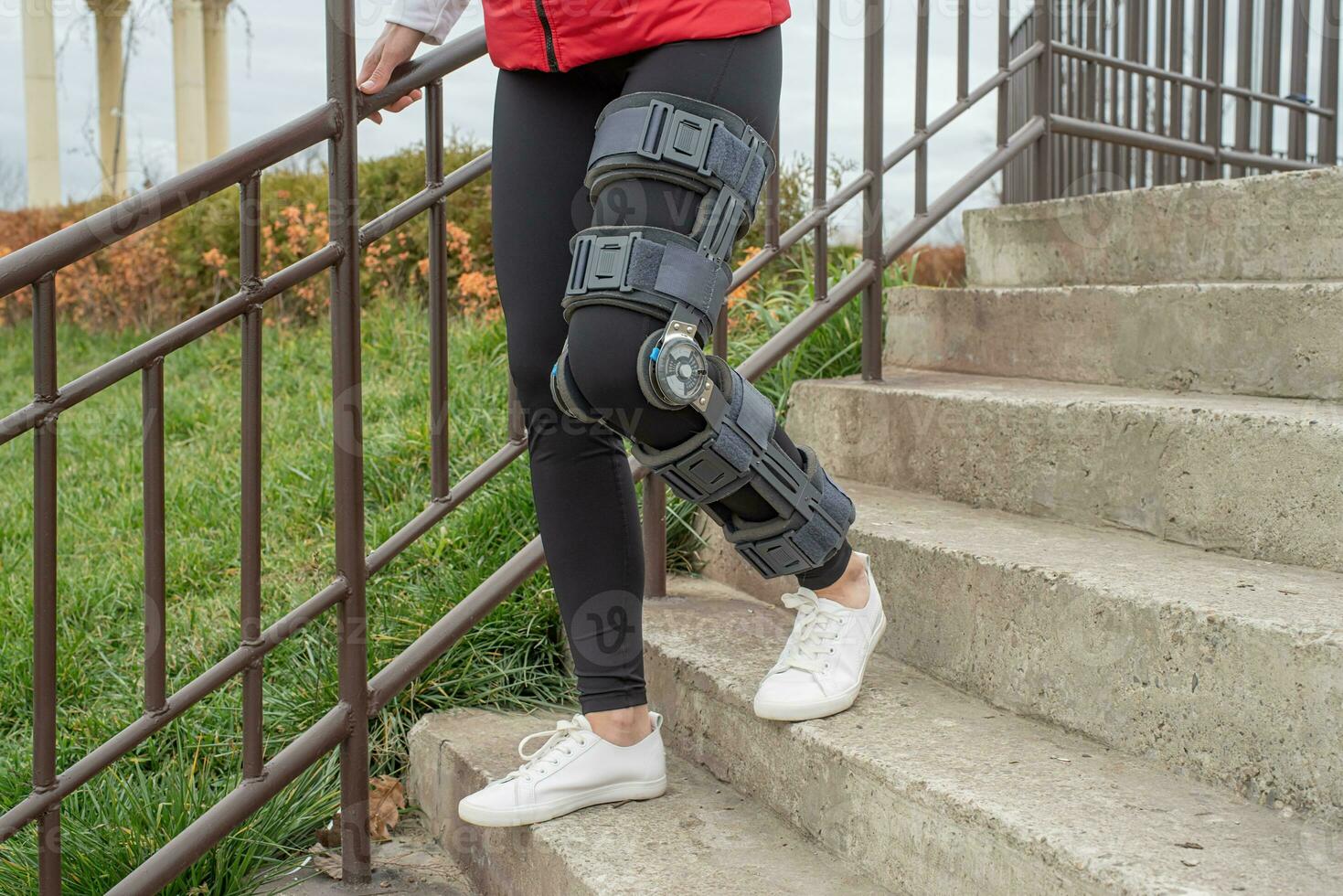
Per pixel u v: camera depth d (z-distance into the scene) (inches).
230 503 108.1
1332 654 37.8
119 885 50.9
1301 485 50.3
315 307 188.2
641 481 72.6
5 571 96.9
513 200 49.6
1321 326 59.4
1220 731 41.8
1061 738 48.1
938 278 142.1
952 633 55.1
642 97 43.5
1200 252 73.7
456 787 60.2
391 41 54.9
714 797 55.0
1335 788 37.9
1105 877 34.8
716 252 44.3
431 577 81.7
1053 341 78.4
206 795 60.6
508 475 87.5
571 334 44.3
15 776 65.0
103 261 235.6
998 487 66.9
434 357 61.2
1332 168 64.9
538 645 74.3
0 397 178.5
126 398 160.4
